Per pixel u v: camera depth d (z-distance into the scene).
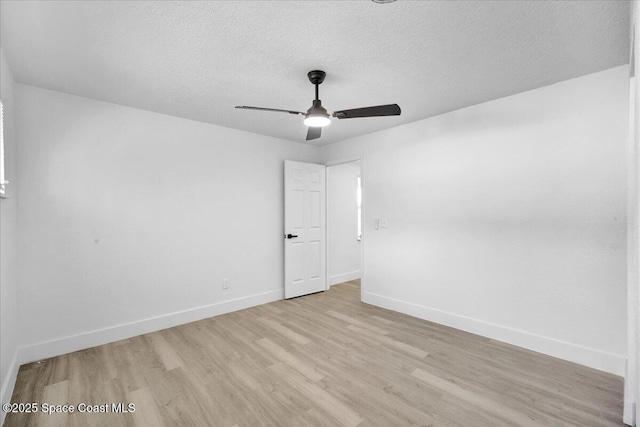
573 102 2.48
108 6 1.60
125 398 2.04
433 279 3.42
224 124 3.68
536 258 2.67
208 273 3.62
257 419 1.83
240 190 3.93
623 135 2.26
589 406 1.92
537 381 2.20
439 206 3.36
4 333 2.00
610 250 2.32
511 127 2.82
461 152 3.17
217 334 3.10
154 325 3.19
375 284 4.06
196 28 1.81
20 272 2.48
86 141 2.82
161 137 3.28
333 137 4.33
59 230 2.68
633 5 1.30
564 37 1.91
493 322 2.94
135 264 3.09
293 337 3.01
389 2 1.56
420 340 2.92
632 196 1.83
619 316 2.28
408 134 3.65
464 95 2.83
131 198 3.07
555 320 2.57
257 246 4.11
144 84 2.57
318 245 4.77
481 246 3.02
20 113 2.50
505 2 1.59
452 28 1.82
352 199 5.64
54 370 2.39
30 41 1.92
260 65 2.26
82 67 2.26
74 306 2.75
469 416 1.83
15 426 1.78
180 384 2.19
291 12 1.67
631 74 1.81
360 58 2.17
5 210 2.07
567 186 2.50
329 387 2.14
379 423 1.78
